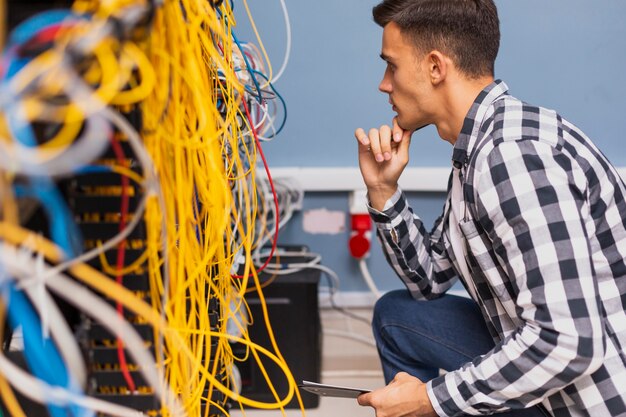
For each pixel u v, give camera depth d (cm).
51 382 57
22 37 49
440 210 186
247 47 134
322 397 168
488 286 108
